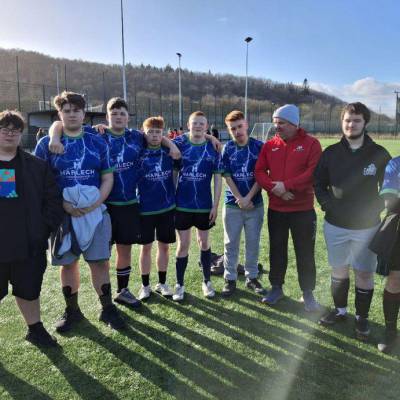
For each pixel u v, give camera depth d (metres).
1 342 3.09
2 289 2.89
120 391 2.54
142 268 3.88
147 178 3.68
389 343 2.96
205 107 51.66
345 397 2.46
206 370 2.76
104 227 3.24
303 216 3.54
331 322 3.36
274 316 3.55
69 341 3.12
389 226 2.72
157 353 2.96
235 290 4.13
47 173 2.91
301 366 2.80
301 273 3.65
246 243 4.08
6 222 2.71
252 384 2.60
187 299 3.91
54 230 2.95
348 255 3.18
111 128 3.59
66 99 3.01
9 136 2.63
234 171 3.88
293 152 3.48
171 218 3.82
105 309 3.41
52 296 3.98
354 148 3.02
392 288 2.90
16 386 2.58
